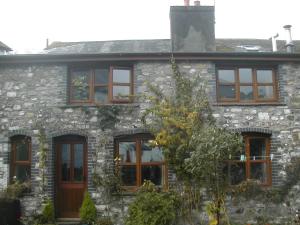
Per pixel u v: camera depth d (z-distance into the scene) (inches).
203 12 617.6
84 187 557.3
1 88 566.3
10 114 560.7
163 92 554.6
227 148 444.8
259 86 576.4
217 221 485.4
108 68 571.2
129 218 500.4
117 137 553.6
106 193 539.5
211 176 480.4
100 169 544.4
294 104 564.1
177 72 548.4
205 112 541.3
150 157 554.3
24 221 531.5
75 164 561.6
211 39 611.2
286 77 569.9
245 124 554.6
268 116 558.3
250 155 559.5
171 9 616.4
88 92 570.3
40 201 540.4
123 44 695.1
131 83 569.6
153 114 544.7
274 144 553.6
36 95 562.3
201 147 448.1
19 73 568.1
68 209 555.5
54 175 554.9
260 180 556.4
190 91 544.1
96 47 685.9
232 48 706.2
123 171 553.6
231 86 573.9
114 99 563.5
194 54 554.9
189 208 519.5
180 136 522.9
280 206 542.9
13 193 532.4
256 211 538.3
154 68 561.0
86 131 551.2
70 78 574.2
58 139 561.9
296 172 548.7
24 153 561.9
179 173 518.9
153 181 550.6
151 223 479.2
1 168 552.7
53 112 557.0
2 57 557.9
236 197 536.7
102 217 533.3
